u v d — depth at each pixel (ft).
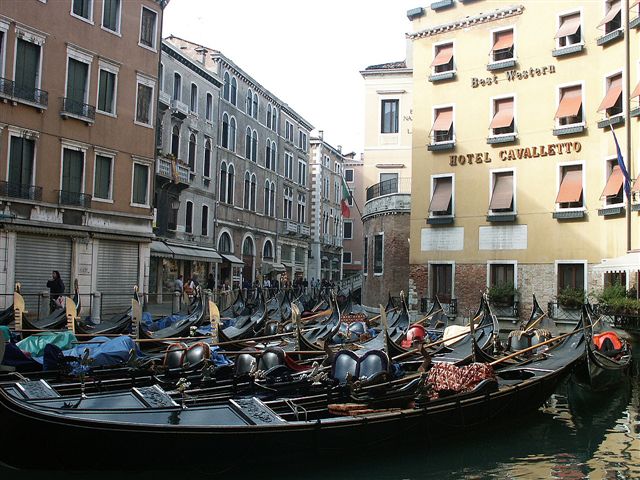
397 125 102.53
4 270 60.23
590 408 37.50
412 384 27.48
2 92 59.72
